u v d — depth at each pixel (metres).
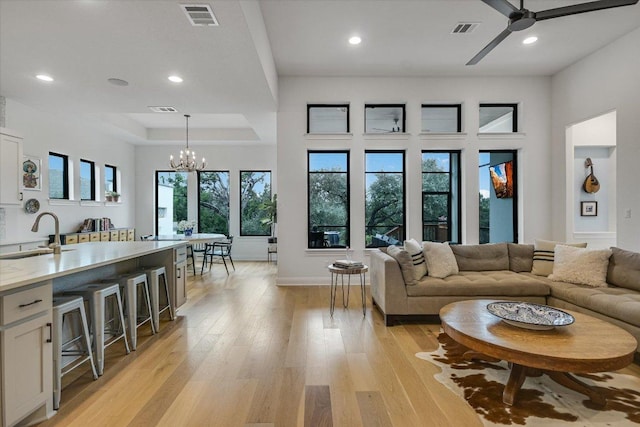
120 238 7.07
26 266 2.20
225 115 6.79
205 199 8.66
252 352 2.82
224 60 3.41
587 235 5.40
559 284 3.44
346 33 4.02
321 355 2.75
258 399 2.11
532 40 4.23
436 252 3.78
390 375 2.41
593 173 5.76
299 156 5.34
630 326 2.62
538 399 2.10
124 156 7.91
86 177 6.67
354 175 5.35
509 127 5.63
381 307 3.68
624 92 4.16
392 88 5.35
